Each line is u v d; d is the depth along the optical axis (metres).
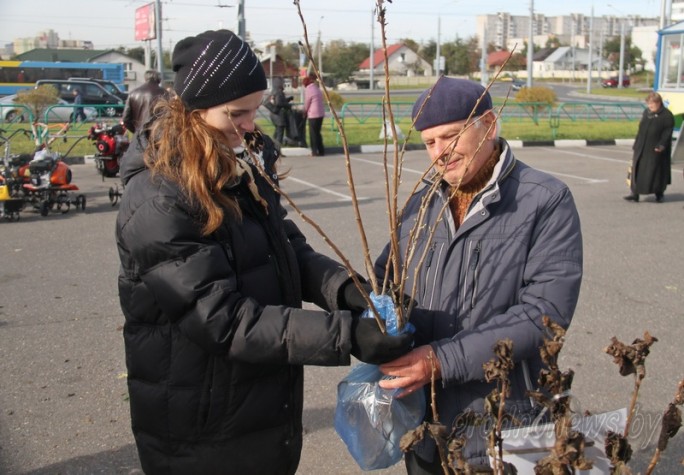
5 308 5.48
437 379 1.92
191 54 1.82
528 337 1.90
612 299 5.64
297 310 1.78
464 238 2.05
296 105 17.80
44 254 7.12
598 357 4.52
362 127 20.06
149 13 31.02
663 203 10.00
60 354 4.61
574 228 2.01
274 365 1.92
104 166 11.20
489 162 2.07
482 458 1.85
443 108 1.97
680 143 12.34
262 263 1.91
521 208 2.01
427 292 2.09
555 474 1.48
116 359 4.53
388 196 1.88
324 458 3.45
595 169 13.52
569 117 23.83
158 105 1.86
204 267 1.74
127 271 1.86
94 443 3.57
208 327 1.73
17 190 8.82
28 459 3.43
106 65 40.22
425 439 2.05
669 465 3.29
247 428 1.91
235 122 1.85
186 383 1.86
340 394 2.06
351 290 2.07
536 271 1.98
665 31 15.89
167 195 1.75
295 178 12.24
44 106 21.78
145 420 1.92
